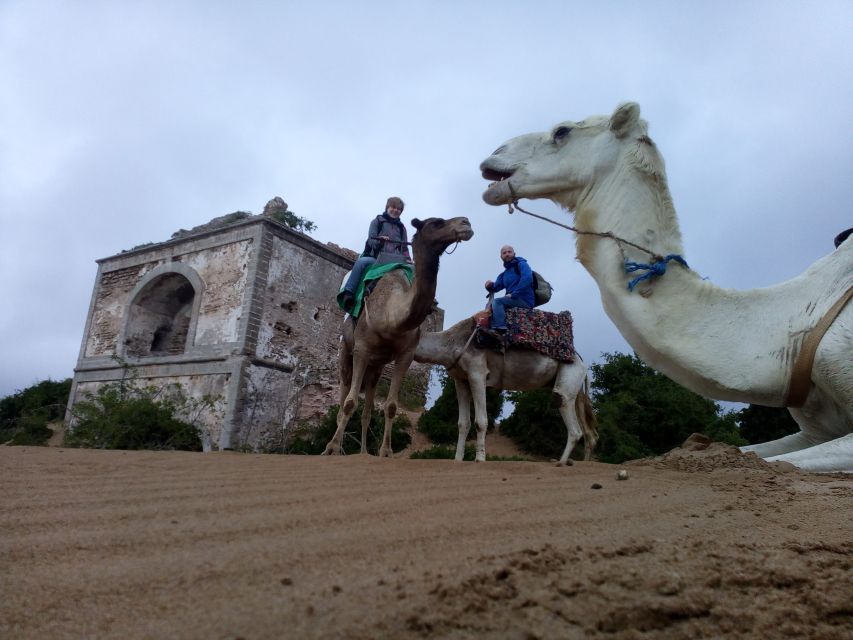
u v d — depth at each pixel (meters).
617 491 3.97
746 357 5.57
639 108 6.21
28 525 2.58
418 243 6.74
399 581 1.90
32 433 26.00
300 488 3.63
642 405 21.66
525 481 4.24
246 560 2.10
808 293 5.69
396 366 7.71
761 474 4.79
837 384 5.25
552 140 6.50
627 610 1.78
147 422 17.23
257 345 22.16
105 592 1.77
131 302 26.12
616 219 6.07
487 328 8.32
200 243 24.45
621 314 5.95
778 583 2.14
